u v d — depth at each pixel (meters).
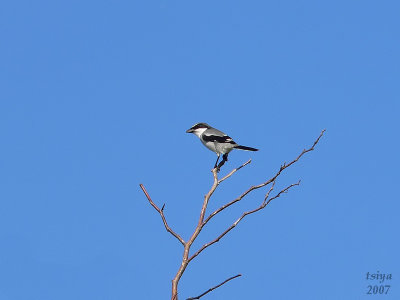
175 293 8.70
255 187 9.95
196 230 9.64
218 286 8.89
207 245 9.23
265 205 9.82
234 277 9.00
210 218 9.79
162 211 9.83
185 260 9.14
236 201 9.83
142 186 10.16
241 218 9.68
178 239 9.50
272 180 9.98
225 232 9.37
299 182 10.02
